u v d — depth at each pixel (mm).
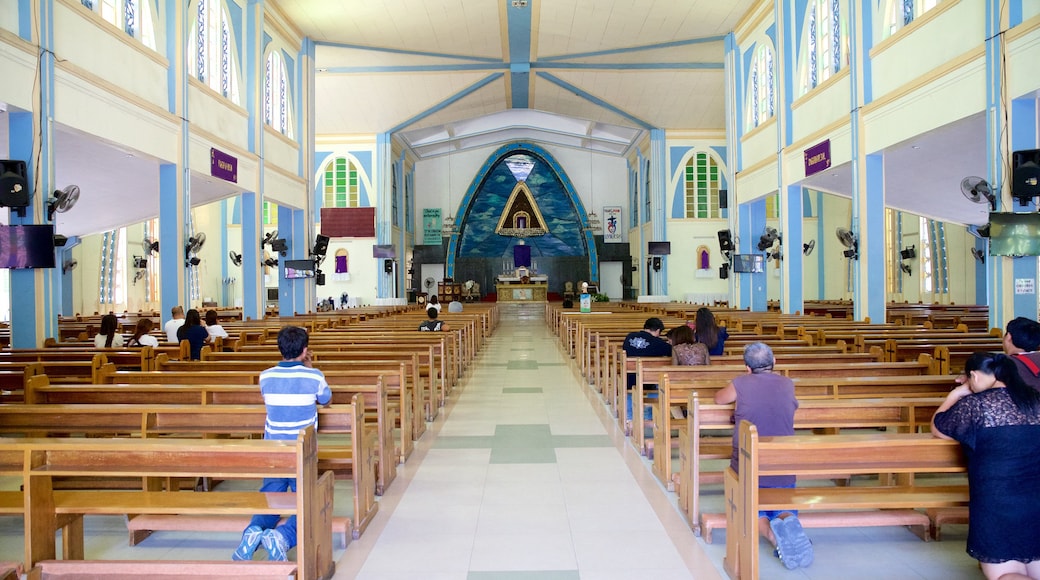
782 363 6090
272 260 17141
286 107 18469
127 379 5855
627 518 4668
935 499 3662
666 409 5234
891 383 5195
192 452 3379
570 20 18875
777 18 15680
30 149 8328
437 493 5250
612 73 23750
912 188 16109
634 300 33312
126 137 10477
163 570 3355
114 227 18828
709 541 4223
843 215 28172
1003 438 3137
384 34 19453
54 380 6898
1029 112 8414
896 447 3428
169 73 12000
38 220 8406
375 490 5262
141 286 25875
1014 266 8484
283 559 3562
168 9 12023
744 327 11977
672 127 28094
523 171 35938
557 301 36562
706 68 23109
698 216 28266
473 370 12461
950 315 14586
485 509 4879
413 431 6895
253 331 10961
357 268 28094
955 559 3984
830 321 12156
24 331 8516
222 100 14227
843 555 4047
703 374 5754
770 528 3938
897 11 11477
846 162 12906
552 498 5109
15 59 8047
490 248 37875
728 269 19000
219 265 27672
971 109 9305
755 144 17781
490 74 24109
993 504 3164
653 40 20203
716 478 4770
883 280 12344
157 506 3465
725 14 17938
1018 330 4016
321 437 7012
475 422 7883
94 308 23031
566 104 27797
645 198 31422
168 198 11992
